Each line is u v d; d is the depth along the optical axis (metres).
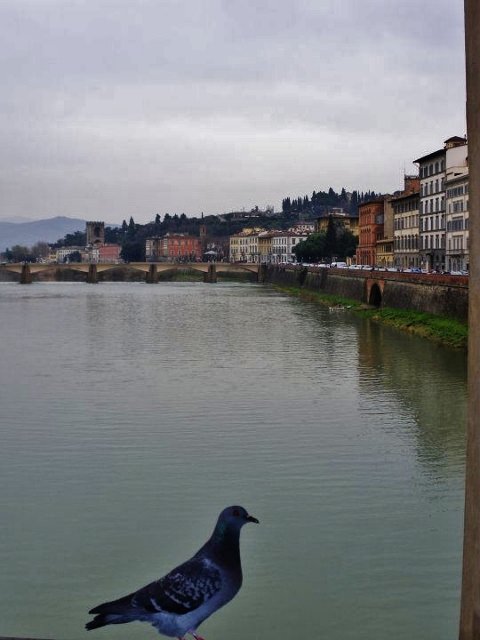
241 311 109.00
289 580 20.91
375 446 33.47
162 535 23.88
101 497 27.05
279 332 79.38
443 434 35.59
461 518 25.20
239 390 46.16
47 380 49.81
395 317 86.81
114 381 49.41
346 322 89.94
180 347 67.81
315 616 19.03
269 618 19.03
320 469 30.23
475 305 8.12
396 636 18.25
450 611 19.33
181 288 188.50
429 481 28.86
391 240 151.75
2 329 84.38
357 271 117.69
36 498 27.02
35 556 22.42
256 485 28.33
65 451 32.59
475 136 8.03
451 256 112.44
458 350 63.31
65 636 18.27
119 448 33.03
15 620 19.05
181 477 29.20
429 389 46.38
